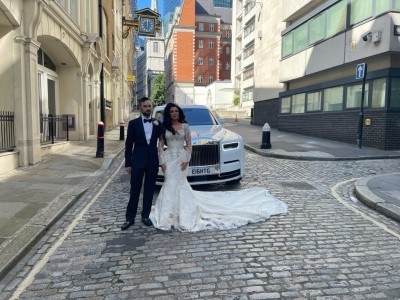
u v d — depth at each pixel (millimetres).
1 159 8031
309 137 17766
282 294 3225
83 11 15000
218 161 6828
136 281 3471
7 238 4316
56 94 14547
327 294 3227
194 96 78500
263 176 8719
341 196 6828
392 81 12586
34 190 6719
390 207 5602
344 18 14664
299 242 4469
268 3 24984
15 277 3566
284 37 20719
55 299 3146
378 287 3361
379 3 12484
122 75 34812
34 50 9297
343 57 14664
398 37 11930
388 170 9609
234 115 46094
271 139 16875
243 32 48875
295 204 6211
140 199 6559
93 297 3180
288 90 20984
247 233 4789
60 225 5113
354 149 13055
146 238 4613
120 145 14508
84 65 15062
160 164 5164
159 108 8008
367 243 4441
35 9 8938
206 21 80062
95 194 6895
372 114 13305
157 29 29250
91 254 4109
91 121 18766
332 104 16250
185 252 4160
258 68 27312
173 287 3354
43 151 10820
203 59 80250
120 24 33719
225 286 3369
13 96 8828
